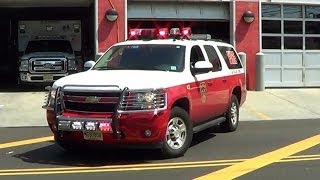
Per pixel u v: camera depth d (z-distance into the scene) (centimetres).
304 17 2152
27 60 1933
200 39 1108
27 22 2191
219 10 2041
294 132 1178
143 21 2009
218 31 2098
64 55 1961
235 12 2027
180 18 2014
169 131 877
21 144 1047
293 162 853
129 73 898
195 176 757
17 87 2097
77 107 851
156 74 893
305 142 1041
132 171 794
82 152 949
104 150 959
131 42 1021
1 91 1936
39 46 2105
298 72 2147
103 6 1934
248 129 1233
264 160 868
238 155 912
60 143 912
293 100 1792
